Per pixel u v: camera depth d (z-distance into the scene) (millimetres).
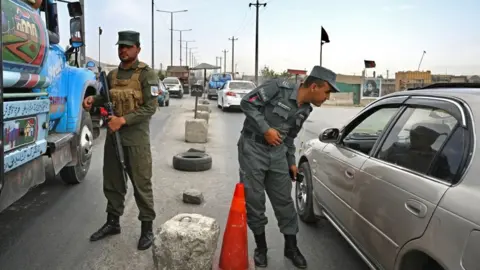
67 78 5773
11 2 3316
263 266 3924
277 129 3682
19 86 3604
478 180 2357
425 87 3516
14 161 3449
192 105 25312
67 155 5586
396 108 3641
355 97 36344
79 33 5824
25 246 4262
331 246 4473
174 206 5633
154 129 13359
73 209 5402
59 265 3871
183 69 45812
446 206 2408
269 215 5430
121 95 4016
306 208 5031
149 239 4258
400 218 2818
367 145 3984
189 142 10992
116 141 4059
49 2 5168
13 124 3461
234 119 17469
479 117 2605
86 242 4375
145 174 4180
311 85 3584
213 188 6551
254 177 3734
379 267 3150
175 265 3406
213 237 3494
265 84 3674
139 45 4094
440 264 2336
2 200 3326
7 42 3240
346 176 3879
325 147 4699
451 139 2717
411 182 2836
